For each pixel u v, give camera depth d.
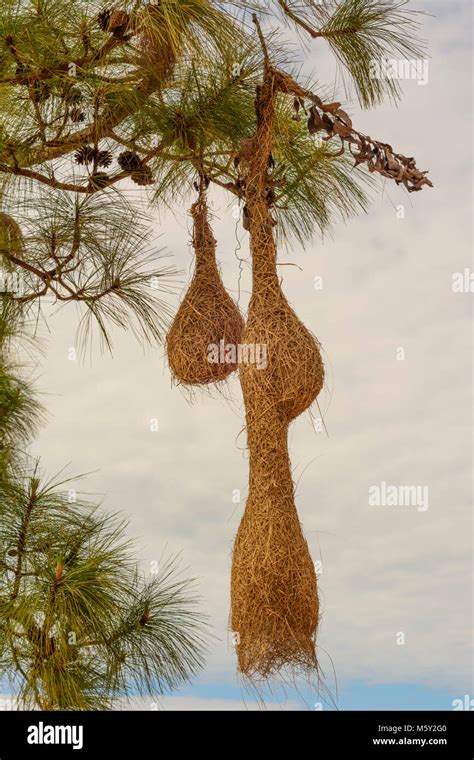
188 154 3.17
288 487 2.61
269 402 2.60
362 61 2.92
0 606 2.47
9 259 2.89
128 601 2.64
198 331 2.90
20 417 2.99
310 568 2.61
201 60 2.57
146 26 2.53
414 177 2.83
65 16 2.63
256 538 2.56
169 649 2.62
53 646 2.45
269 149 2.77
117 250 2.94
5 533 2.53
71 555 2.56
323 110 2.72
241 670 2.57
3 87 2.61
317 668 2.60
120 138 2.90
